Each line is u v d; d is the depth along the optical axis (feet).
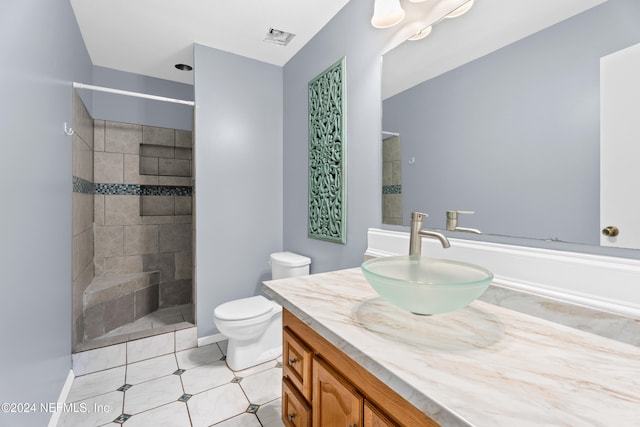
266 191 8.71
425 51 4.37
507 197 3.39
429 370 1.94
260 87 8.59
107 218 9.32
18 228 3.66
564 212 2.93
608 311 2.55
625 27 2.52
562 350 2.26
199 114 7.67
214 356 7.03
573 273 2.81
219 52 7.94
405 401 2.02
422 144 4.43
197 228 7.66
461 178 3.89
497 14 3.48
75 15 6.50
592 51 2.71
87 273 8.09
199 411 5.11
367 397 2.39
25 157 3.87
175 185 10.44
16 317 3.57
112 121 9.32
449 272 3.37
